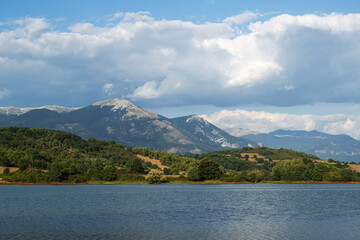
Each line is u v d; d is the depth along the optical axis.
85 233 79.94
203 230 83.38
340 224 92.00
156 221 95.62
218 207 125.88
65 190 197.50
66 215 106.12
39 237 75.69
